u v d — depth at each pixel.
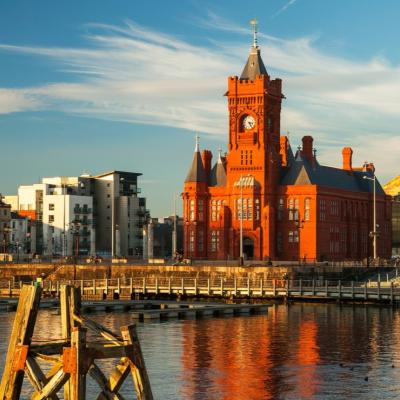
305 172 191.62
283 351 73.06
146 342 78.69
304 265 157.88
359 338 82.19
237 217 190.75
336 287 132.50
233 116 193.00
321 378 59.94
